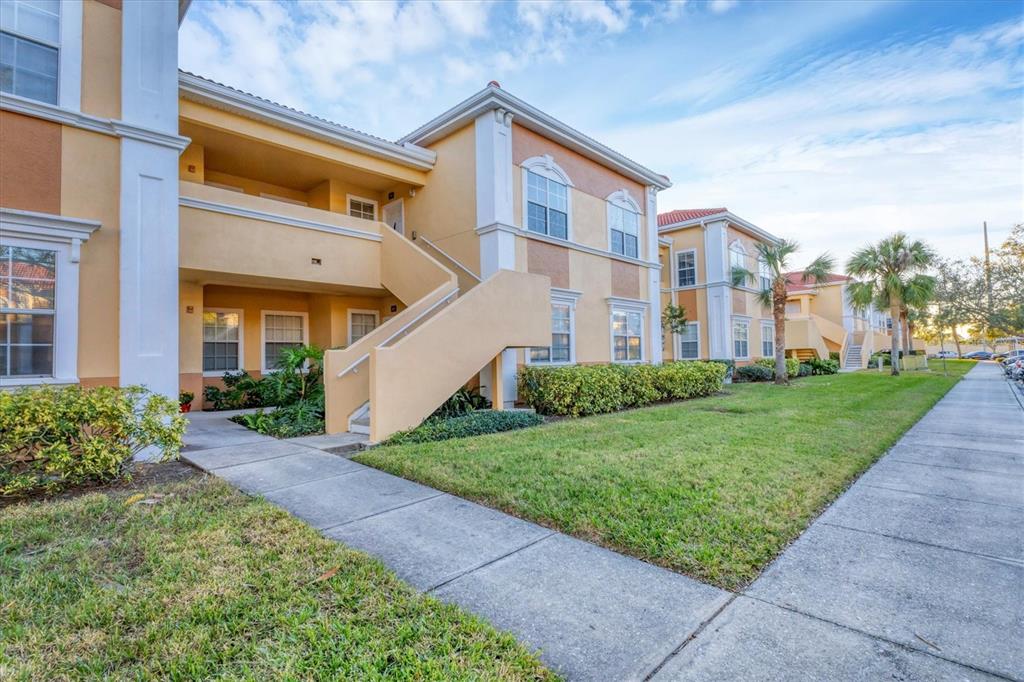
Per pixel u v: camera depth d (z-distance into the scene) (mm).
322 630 2555
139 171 6891
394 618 2699
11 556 3471
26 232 6039
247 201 9867
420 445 6996
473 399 10688
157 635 2520
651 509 4371
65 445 4953
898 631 2635
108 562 3375
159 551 3520
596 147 13750
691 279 22719
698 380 14547
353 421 8625
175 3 7340
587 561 3494
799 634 2607
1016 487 5297
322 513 4457
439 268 10312
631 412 11016
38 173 6234
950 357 53969
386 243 11844
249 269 9859
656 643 2525
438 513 4469
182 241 9016
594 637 2578
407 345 7934
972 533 4004
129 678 2215
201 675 2227
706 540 3748
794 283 37188
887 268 24062
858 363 31891
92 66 6676
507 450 6680
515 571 3334
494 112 11258
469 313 9031
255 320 12953
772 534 3883
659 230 23406
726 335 21516
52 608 2775
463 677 2211
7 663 2285
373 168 12039
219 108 9703
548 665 2350
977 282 28125
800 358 29438
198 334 11414
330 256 11102
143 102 6973
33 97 6285
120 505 4504
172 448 5867
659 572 3326
